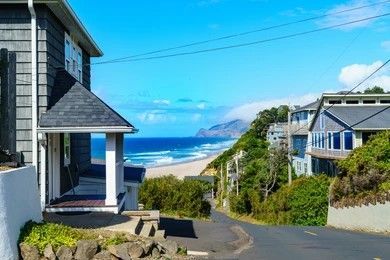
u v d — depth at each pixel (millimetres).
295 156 51031
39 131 13844
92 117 14016
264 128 86562
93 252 9781
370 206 20328
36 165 14164
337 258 12297
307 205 28875
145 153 163875
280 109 90312
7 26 14258
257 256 12516
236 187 49875
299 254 12945
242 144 78875
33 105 14195
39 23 14320
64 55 16969
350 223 22531
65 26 16953
